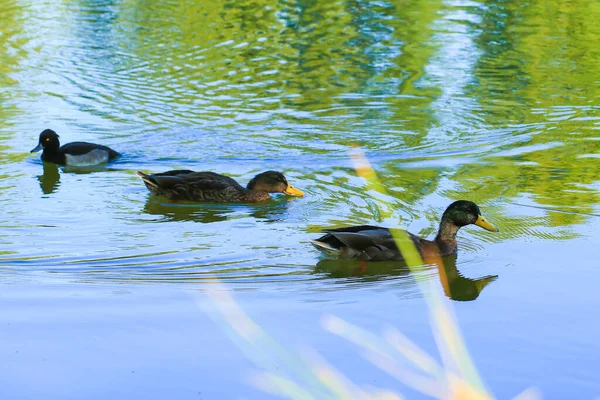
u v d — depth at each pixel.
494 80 25.50
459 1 36.16
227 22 32.97
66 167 18.27
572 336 9.75
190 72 26.28
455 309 10.80
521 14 33.94
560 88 24.72
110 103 23.12
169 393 8.22
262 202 16.12
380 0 36.41
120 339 9.67
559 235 13.84
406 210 15.46
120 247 13.38
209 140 20.17
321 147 19.73
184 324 10.12
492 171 17.91
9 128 20.92
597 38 30.30
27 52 28.53
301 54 28.38
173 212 15.44
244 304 10.94
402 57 27.95
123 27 32.22
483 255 13.09
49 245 13.41
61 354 9.26
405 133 20.75
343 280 11.99
